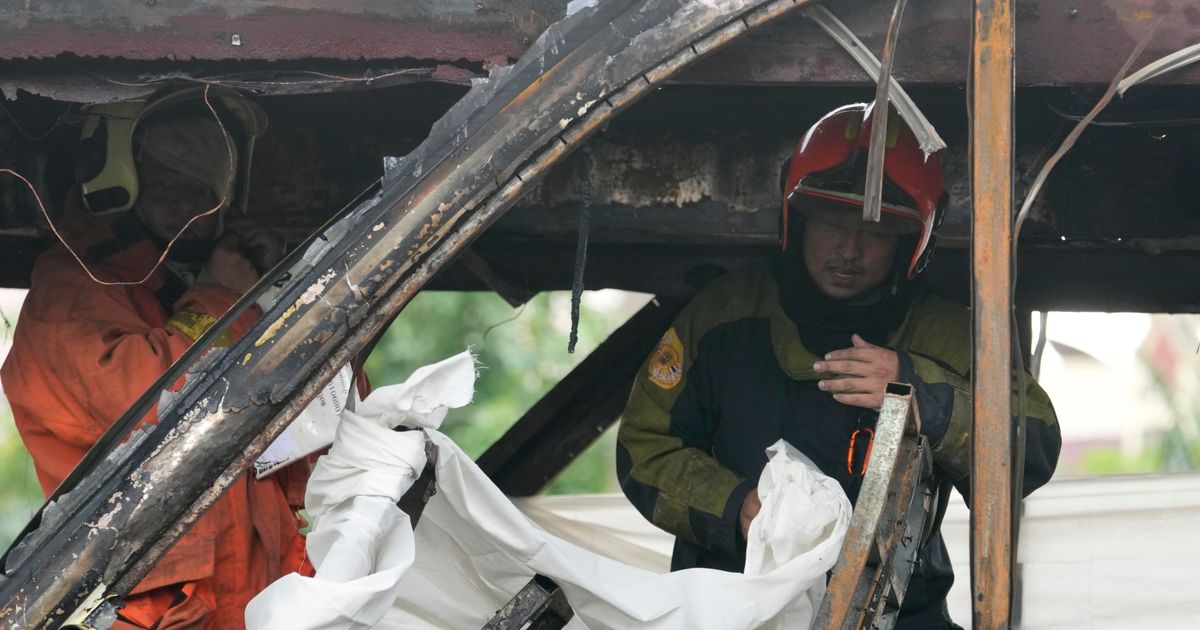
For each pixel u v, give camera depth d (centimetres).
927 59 468
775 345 634
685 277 752
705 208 641
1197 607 828
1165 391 1709
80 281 593
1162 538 844
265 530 569
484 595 509
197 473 436
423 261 450
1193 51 467
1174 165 650
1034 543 852
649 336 789
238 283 616
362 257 447
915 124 464
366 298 446
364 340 448
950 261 743
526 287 754
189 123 602
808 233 624
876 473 464
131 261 609
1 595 427
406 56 469
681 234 646
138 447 437
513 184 454
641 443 641
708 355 645
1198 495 848
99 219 611
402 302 450
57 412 566
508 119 454
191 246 638
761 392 631
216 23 468
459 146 454
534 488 823
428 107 639
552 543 488
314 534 464
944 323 634
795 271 633
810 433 621
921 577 630
